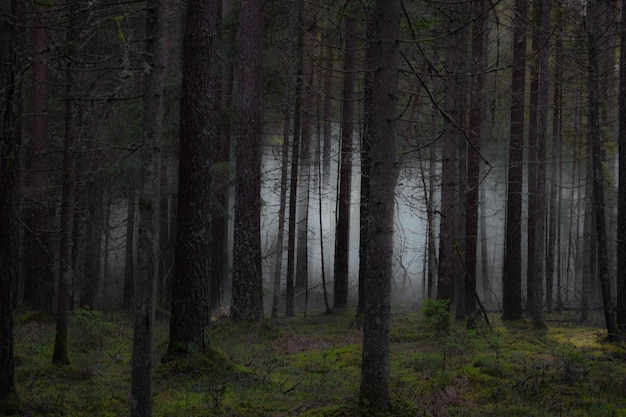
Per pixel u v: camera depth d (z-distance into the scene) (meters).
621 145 13.69
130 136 17.50
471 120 19.09
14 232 6.80
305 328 17.80
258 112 16.22
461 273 16.86
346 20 18.42
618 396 8.79
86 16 7.32
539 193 16.39
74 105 9.59
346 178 23.00
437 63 12.94
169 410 7.62
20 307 18.41
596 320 19.56
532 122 19.23
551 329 16.22
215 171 18.94
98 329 13.64
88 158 15.99
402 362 10.95
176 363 9.67
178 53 17.86
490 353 11.28
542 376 9.24
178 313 10.10
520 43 18.14
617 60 20.80
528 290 22.50
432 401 8.09
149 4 6.05
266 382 9.38
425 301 13.03
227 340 14.25
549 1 15.80
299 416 6.97
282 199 18.75
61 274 9.60
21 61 6.84
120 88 6.11
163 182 20.50
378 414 6.46
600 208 13.77
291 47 18.22
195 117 10.34
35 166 15.95
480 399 8.54
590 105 14.07
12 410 6.67
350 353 12.31
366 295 6.68
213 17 10.54
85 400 7.73
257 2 16.16
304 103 27.45
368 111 16.89
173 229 23.61
